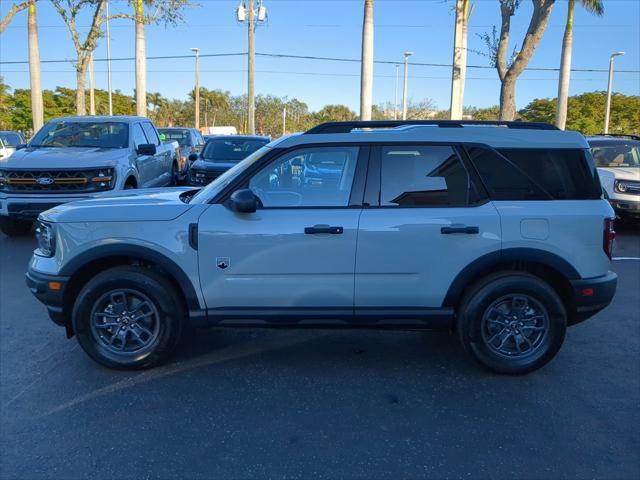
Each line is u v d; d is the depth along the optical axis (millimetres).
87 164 9375
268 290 4559
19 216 9344
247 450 3604
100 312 4668
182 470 3396
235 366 4906
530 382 4621
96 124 11047
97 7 18906
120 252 4531
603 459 3535
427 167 4586
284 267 4523
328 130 4926
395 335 5668
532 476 3354
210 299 4590
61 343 5422
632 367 4945
